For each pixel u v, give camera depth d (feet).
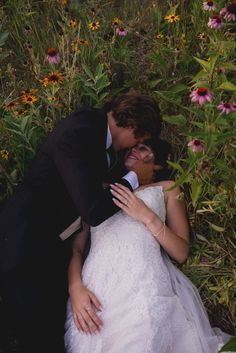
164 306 7.51
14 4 12.50
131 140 8.25
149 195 8.33
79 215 8.26
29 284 7.88
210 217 9.43
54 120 9.71
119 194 7.97
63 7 12.12
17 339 8.50
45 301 8.00
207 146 7.93
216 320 8.89
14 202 8.07
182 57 11.10
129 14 12.78
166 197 8.59
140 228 8.08
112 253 7.91
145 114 8.07
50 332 8.09
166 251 8.36
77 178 7.57
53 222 8.04
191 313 7.82
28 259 7.84
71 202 8.11
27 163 9.40
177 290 7.98
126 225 8.08
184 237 8.50
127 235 7.98
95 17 12.05
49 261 8.08
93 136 7.77
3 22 12.28
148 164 8.48
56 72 9.75
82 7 12.41
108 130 8.10
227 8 9.42
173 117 8.83
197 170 8.27
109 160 8.58
